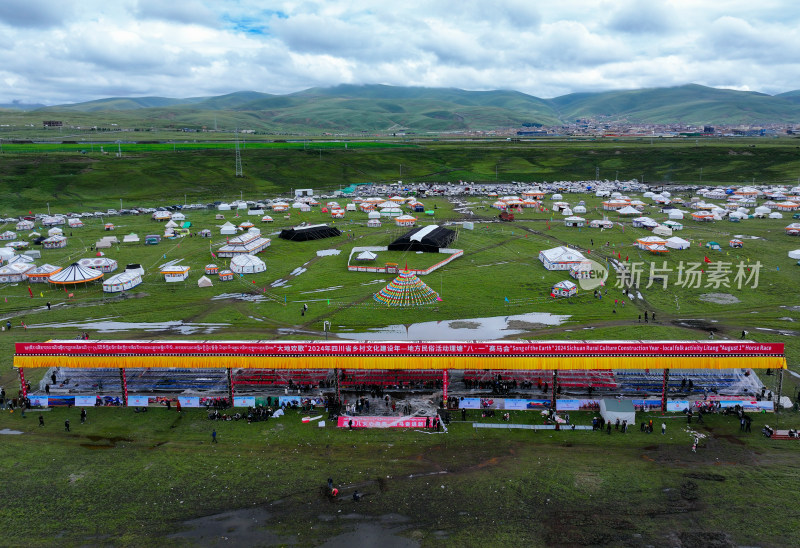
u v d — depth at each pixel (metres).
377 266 119.56
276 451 51.88
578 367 58.72
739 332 80.56
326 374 68.12
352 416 57.81
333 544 39.09
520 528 40.72
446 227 171.12
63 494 45.03
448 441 53.66
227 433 55.28
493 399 60.47
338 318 88.62
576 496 44.47
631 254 133.00
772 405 58.94
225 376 68.00
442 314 90.12
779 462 49.09
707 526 40.62
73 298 101.12
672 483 46.09
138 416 58.94
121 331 82.88
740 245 138.25
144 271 119.62
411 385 65.94
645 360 58.56
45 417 58.59
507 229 168.25
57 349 60.53
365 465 49.47
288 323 86.50
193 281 112.06
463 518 41.97
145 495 44.97
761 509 42.47
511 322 85.94
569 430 55.56
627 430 55.47
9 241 151.12
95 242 151.12
